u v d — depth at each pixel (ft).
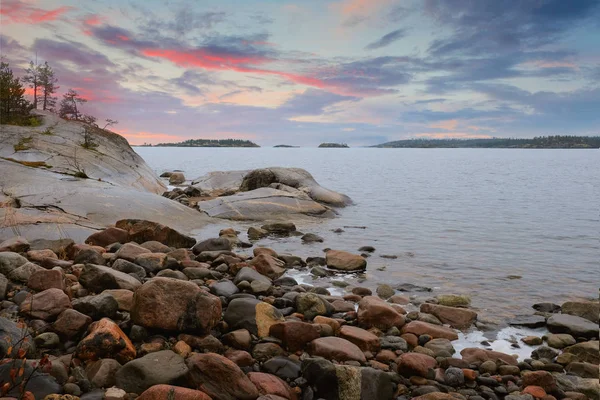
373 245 65.82
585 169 340.80
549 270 52.90
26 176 74.49
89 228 55.83
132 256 41.68
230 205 87.51
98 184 78.07
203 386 20.29
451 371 25.32
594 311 36.76
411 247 64.80
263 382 21.77
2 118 115.85
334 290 43.32
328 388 22.31
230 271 44.50
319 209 92.94
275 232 74.02
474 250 63.31
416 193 145.89
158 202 75.41
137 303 25.30
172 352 22.29
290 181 113.29
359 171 284.61
